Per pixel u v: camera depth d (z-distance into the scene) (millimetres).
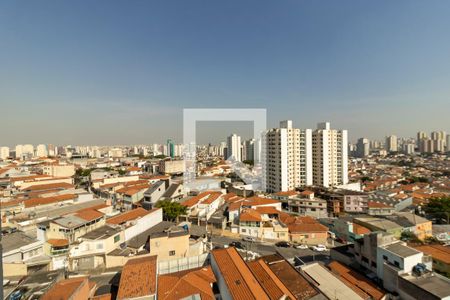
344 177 92812
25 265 31688
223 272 26266
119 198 68000
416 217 46406
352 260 31656
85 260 34094
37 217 47156
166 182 74562
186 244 35812
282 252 40812
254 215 50344
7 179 80562
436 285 22406
